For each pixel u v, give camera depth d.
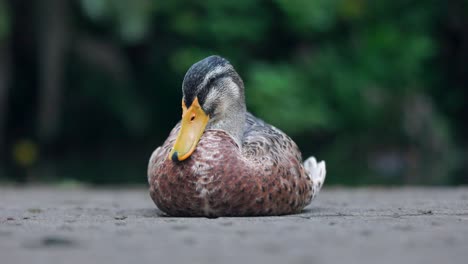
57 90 20.56
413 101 20.73
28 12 20.66
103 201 8.66
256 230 4.75
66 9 20.62
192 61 19.86
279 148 6.11
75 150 21.95
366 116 20.36
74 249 4.00
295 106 19.27
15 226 5.17
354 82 20.38
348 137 20.47
